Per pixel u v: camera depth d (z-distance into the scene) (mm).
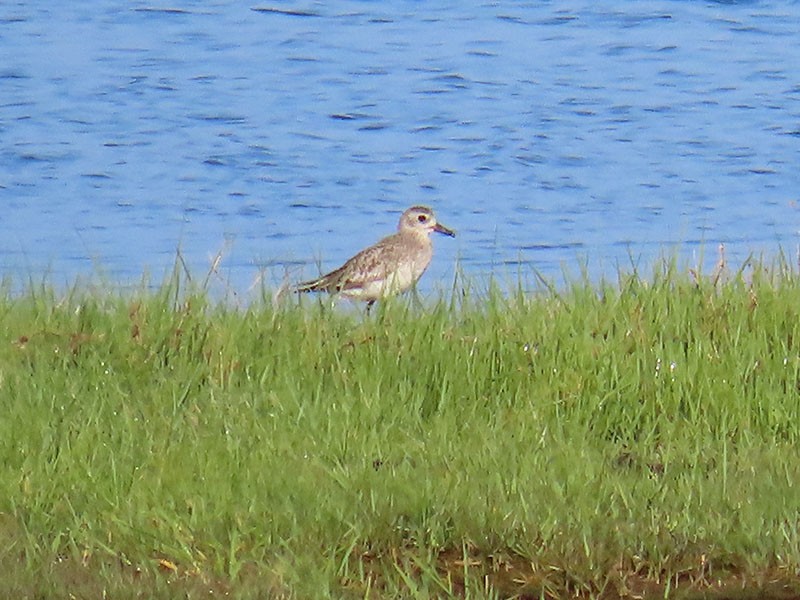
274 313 14695
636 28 42844
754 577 10438
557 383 13109
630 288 15164
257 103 36188
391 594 10148
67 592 10000
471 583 10367
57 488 11273
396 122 34656
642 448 12273
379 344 13773
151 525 10844
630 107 35750
